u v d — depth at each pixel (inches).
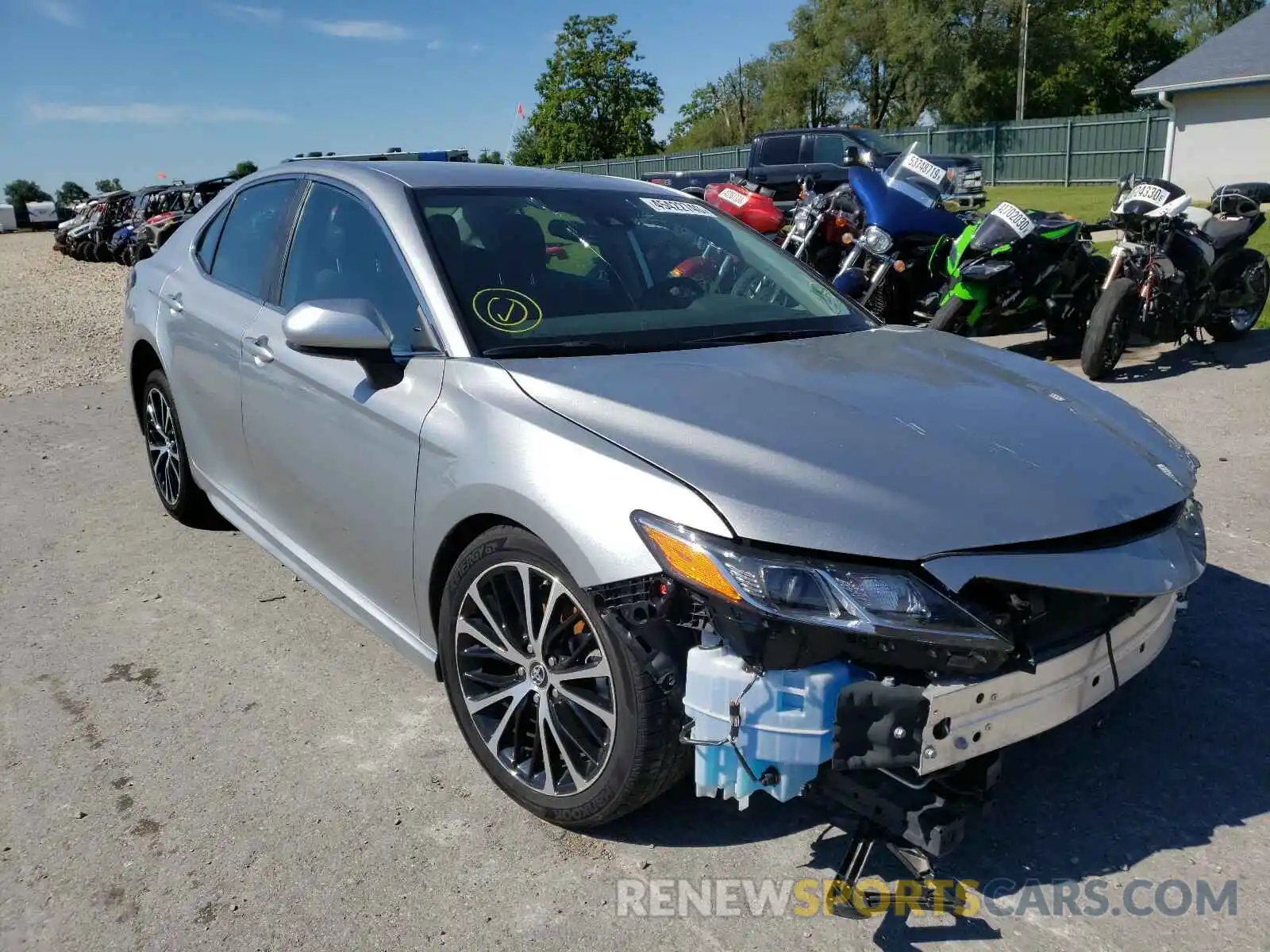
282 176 155.4
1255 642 137.8
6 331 501.4
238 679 136.1
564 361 108.5
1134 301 276.7
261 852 101.0
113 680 136.3
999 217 278.8
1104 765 112.3
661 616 85.7
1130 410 116.3
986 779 85.6
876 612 79.4
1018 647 84.5
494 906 93.1
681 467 88.4
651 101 2188.7
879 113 1988.2
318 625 152.3
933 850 80.0
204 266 169.3
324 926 91.0
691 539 83.4
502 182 137.7
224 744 120.4
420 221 123.0
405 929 90.6
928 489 87.1
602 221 136.6
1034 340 349.4
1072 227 283.9
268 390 136.3
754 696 82.3
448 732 122.3
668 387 101.6
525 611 99.1
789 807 106.3
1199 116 1081.4
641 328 118.8
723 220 154.2
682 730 87.2
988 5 1798.7
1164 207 268.2
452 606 106.5
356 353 110.9
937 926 89.6
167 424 187.6
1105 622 93.5
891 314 333.1
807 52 2004.2
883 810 82.7
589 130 2171.5
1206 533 173.0
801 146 698.2
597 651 93.4
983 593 84.0
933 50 1776.6
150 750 119.4
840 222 342.6
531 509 93.3
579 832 102.9
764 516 83.3
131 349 188.2
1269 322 348.8
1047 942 87.4
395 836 103.1
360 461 117.6
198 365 159.0
